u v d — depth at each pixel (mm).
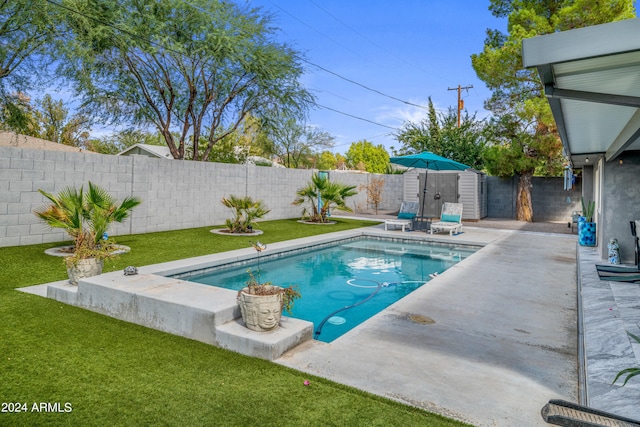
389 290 6625
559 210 16156
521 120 14234
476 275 6250
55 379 2746
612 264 6867
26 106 13070
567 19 11805
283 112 15547
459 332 3812
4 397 2498
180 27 12594
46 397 2512
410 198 16969
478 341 3596
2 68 11227
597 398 2574
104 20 11148
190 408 2428
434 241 10633
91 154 9000
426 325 3996
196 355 3219
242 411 2406
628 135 4707
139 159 10039
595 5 11281
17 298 4586
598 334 3650
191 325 3568
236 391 2648
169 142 14602
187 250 7945
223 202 11078
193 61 13336
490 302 4812
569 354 3340
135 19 11531
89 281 4324
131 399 2516
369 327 3930
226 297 3852
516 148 14633
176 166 10977
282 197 14867
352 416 2369
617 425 2207
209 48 12742
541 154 14328
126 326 3828
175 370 2941
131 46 11891
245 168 13180
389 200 20406
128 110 13922
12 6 10172
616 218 7223
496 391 2697
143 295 3867
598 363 3076
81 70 11117
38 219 8023
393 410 2443
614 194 7230
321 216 14078
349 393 2643
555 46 2348
